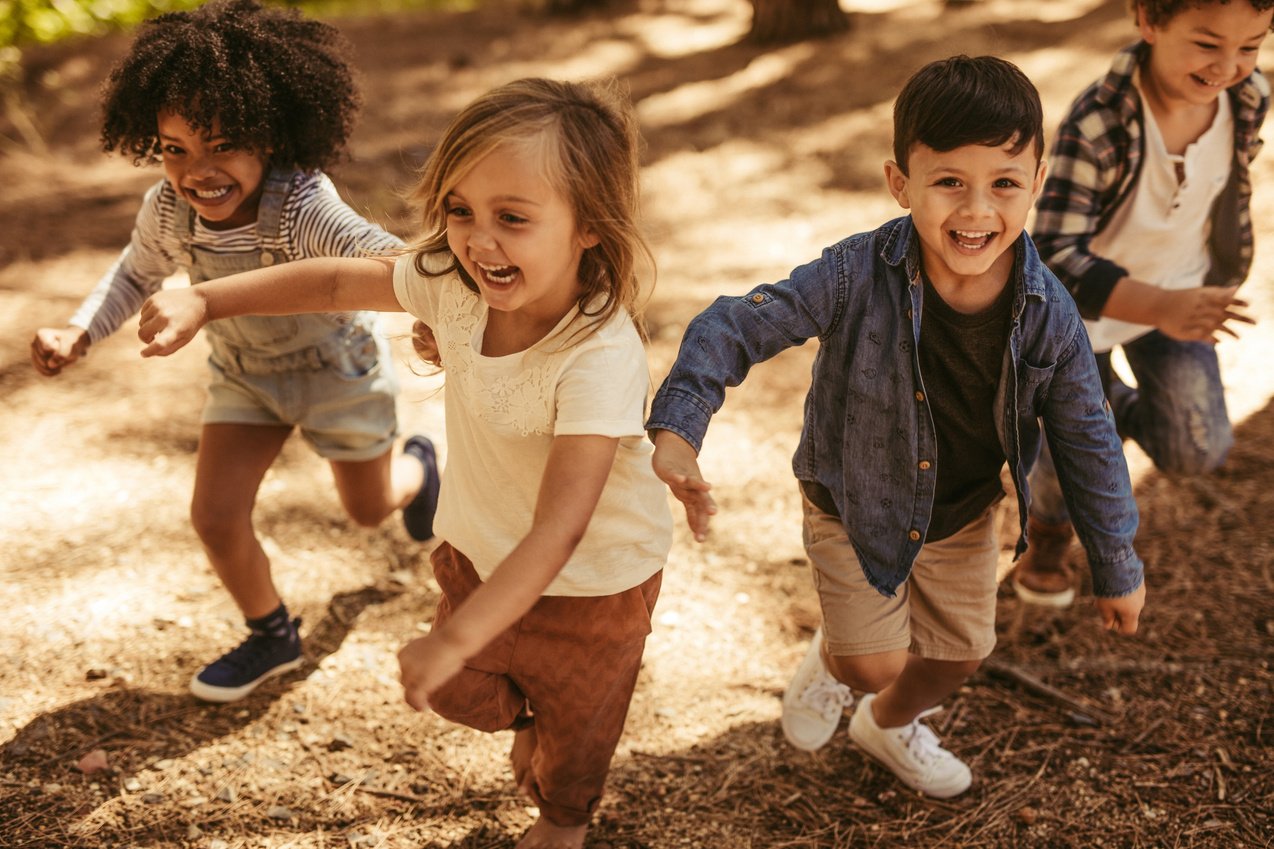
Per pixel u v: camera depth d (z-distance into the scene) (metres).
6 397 3.95
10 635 2.78
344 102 2.47
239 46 2.29
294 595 2.99
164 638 2.80
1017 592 2.99
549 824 2.15
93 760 2.39
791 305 1.89
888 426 1.94
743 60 7.68
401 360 4.16
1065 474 1.96
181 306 1.90
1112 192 2.57
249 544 2.54
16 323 4.45
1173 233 2.66
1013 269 1.83
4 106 7.20
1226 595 2.96
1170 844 2.24
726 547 3.23
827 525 2.11
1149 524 3.27
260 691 2.63
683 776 2.44
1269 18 2.33
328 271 1.96
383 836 2.26
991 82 1.70
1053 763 2.46
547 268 1.68
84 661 2.71
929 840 2.28
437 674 1.52
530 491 1.86
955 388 1.92
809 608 2.98
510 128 1.61
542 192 1.63
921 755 2.36
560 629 1.92
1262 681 2.65
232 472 2.50
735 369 1.87
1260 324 4.20
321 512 3.36
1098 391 1.91
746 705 2.64
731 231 5.31
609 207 1.71
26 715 2.52
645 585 1.97
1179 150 2.57
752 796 2.39
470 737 2.52
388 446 2.73
